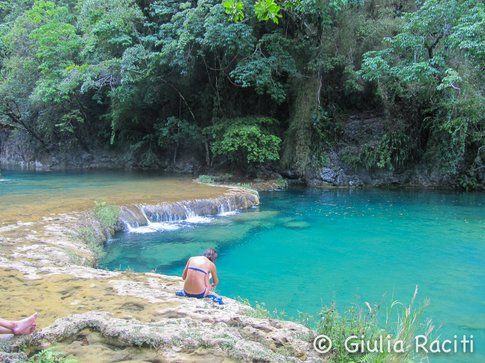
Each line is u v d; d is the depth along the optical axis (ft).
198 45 71.00
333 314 16.11
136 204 45.34
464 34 55.42
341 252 35.96
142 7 79.56
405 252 35.94
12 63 91.97
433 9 58.90
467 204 56.70
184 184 63.93
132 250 35.76
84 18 80.64
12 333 13.09
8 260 24.84
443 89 62.75
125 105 79.71
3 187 59.11
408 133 71.20
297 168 73.51
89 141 98.53
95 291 19.15
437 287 28.07
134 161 92.48
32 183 64.34
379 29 69.67
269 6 19.02
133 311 16.31
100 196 50.67
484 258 34.22
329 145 73.77
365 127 74.33
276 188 69.82
